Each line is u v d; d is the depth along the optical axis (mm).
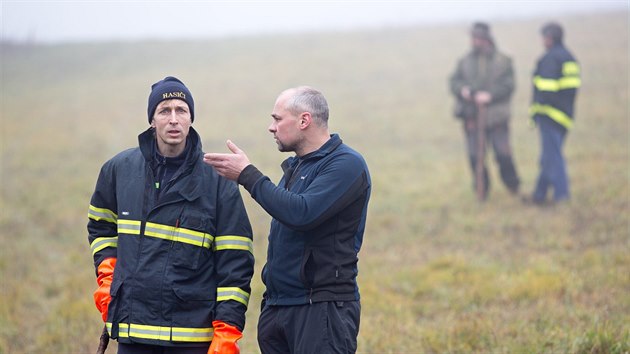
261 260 13484
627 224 14367
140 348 5754
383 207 17375
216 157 5715
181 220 5777
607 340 8172
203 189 5852
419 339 9000
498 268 12195
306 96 5992
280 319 5930
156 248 5750
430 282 11625
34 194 21172
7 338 10320
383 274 12359
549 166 16516
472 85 17594
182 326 5730
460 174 20375
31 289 12641
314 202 5672
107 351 9492
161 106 5789
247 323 10227
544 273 11469
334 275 5781
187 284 5773
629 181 17547
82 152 27484
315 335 5715
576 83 16531
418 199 18016
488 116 17609
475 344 8672
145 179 5883
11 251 15266
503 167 17703
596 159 20156
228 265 5855
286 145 6047
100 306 5852
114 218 6113
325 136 6047
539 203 16594
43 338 10117
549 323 9109
